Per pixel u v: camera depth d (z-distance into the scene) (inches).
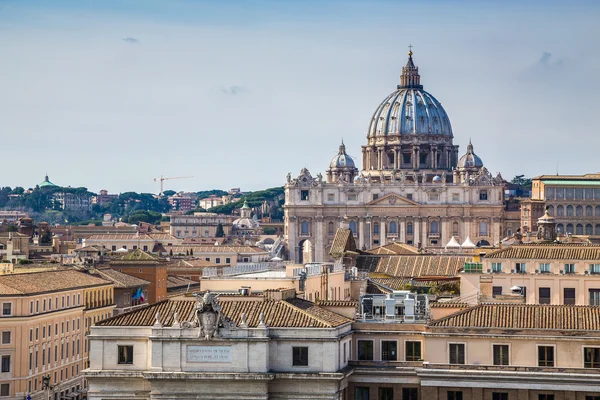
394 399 5142.7
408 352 5201.8
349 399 5167.3
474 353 5019.7
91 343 5128.0
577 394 4913.9
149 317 5167.3
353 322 5265.8
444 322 5088.6
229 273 6806.1
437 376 5004.9
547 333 4968.0
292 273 6466.5
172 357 5029.5
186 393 5002.5
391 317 5438.0
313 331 5009.8
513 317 5098.4
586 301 6432.1
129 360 5113.2
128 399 5068.9
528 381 4940.9
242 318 5036.9
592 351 4943.4
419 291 7249.0
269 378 4948.3
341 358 5078.7
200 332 5014.8
